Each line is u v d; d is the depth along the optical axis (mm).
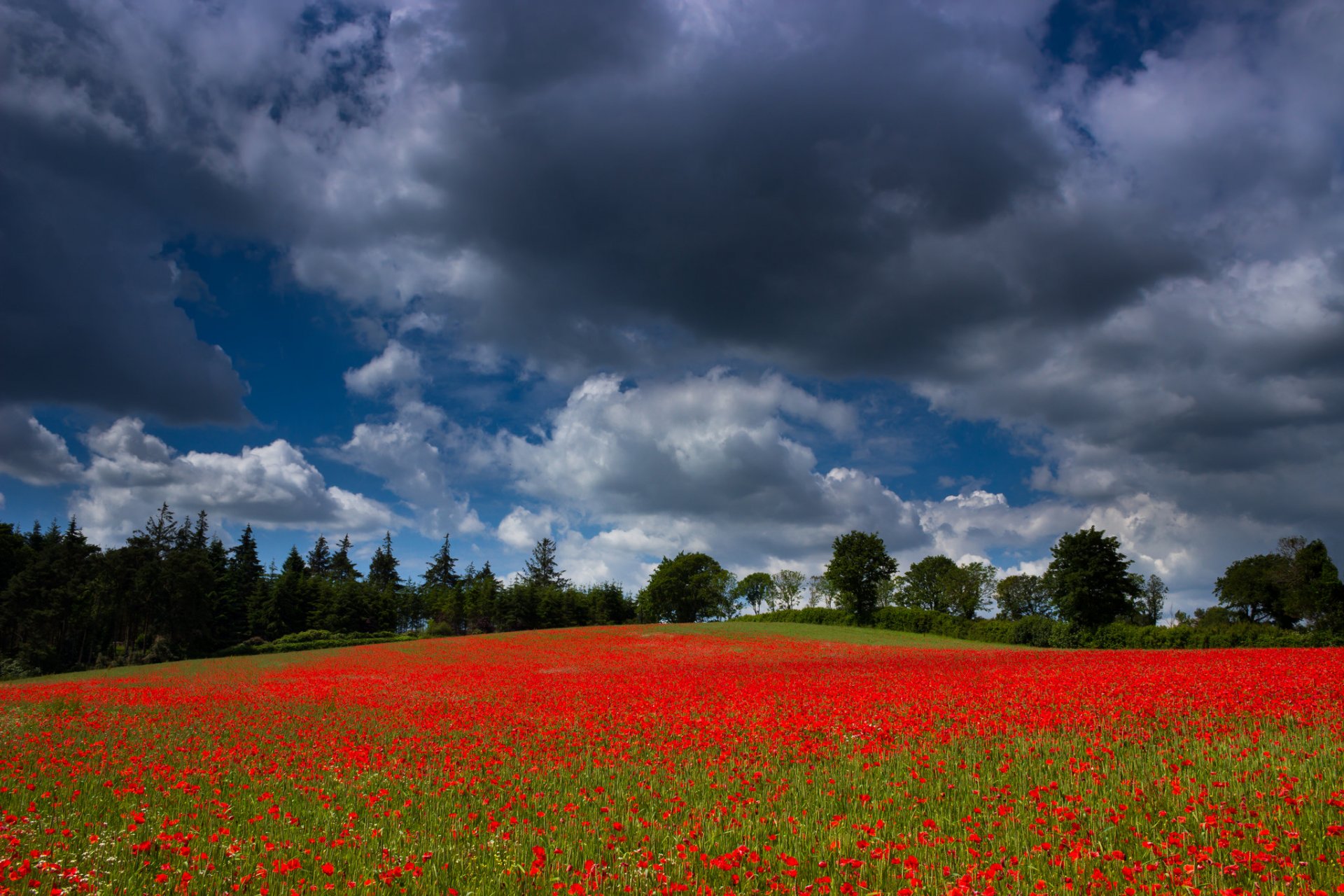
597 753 14578
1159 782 9961
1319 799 8617
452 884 7695
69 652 70500
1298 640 48812
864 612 83812
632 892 7227
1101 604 63656
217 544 97875
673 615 117000
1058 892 6734
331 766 14180
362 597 95812
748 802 10430
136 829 9594
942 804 10078
